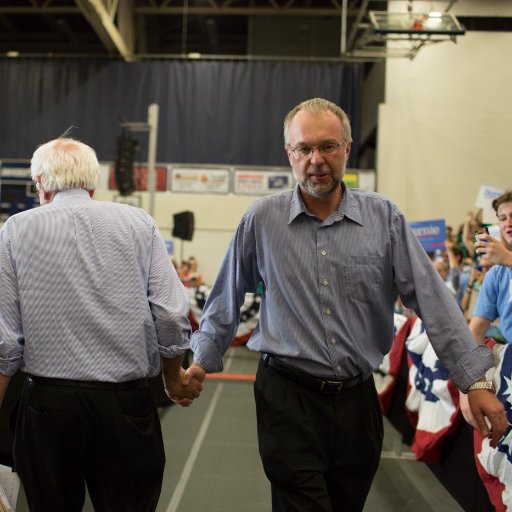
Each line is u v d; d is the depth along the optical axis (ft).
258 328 5.88
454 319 5.13
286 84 37.29
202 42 48.60
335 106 5.36
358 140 36.70
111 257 5.06
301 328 5.42
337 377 5.35
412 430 11.78
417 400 10.60
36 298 4.88
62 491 5.01
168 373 5.78
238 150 37.32
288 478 5.24
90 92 38.19
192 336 6.19
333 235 5.41
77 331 4.89
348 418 5.40
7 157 38.40
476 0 34.01
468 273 15.25
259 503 9.36
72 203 5.17
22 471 4.98
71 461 5.01
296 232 5.49
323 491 5.20
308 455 5.31
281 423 5.38
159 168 37.27
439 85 34.81
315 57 40.78
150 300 5.26
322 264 5.39
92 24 34.55
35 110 38.47
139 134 37.52
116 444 4.97
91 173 5.34
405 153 35.17
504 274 7.27
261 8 40.78
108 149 37.83
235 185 37.17
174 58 38.55
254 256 5.86
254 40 41.27
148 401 5.28
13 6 41.14
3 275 4.90
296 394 5.42
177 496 9.57
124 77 38.06
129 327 5.01
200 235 37.19
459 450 9.12
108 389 4.90
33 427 4.85
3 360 4.84
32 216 5.04
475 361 4.99
